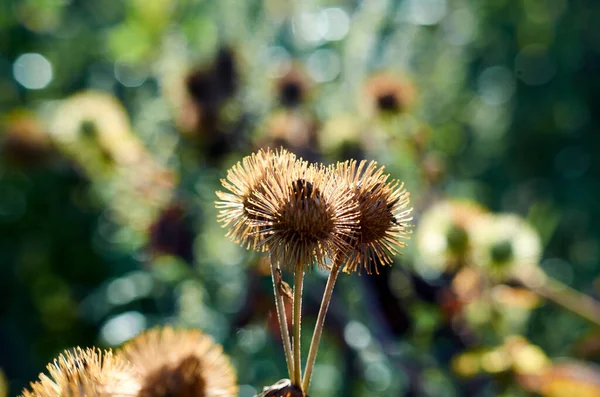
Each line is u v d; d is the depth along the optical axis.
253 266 0.67
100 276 1.27
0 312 1.31
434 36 1.13
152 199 0.73
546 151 1.65
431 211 0.66
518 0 1.50
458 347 0.65
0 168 1.08
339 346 0.69
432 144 1.07
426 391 0.65
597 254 1.58
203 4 0.85
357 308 0.71
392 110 0.76
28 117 0.88
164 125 0.83
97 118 0.76
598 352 0.64
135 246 0.77
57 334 1.30
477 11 1.39
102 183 0.81
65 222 1.26
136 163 0.76
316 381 0.73
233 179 0.33
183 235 0.72
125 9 1.02
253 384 0.69
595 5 1.59
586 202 1.64
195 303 0.73
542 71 1.66
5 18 1.22
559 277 1.37
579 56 1.65
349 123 0.74
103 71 1.18
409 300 0.65
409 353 0.65
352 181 0.33
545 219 0.79
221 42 0.77
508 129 1.61
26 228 1.29
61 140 0.79
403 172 0.75
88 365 0.30
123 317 0.77
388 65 0.88
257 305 0.67
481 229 0.61
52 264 1.28
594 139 1.69
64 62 1.21
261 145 0.71
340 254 0.31
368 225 0.32
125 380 0.30
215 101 0.75
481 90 1.52
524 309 0.70
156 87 0.94
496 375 0.59
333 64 0.93
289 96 0.79
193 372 0.31
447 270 0.63
